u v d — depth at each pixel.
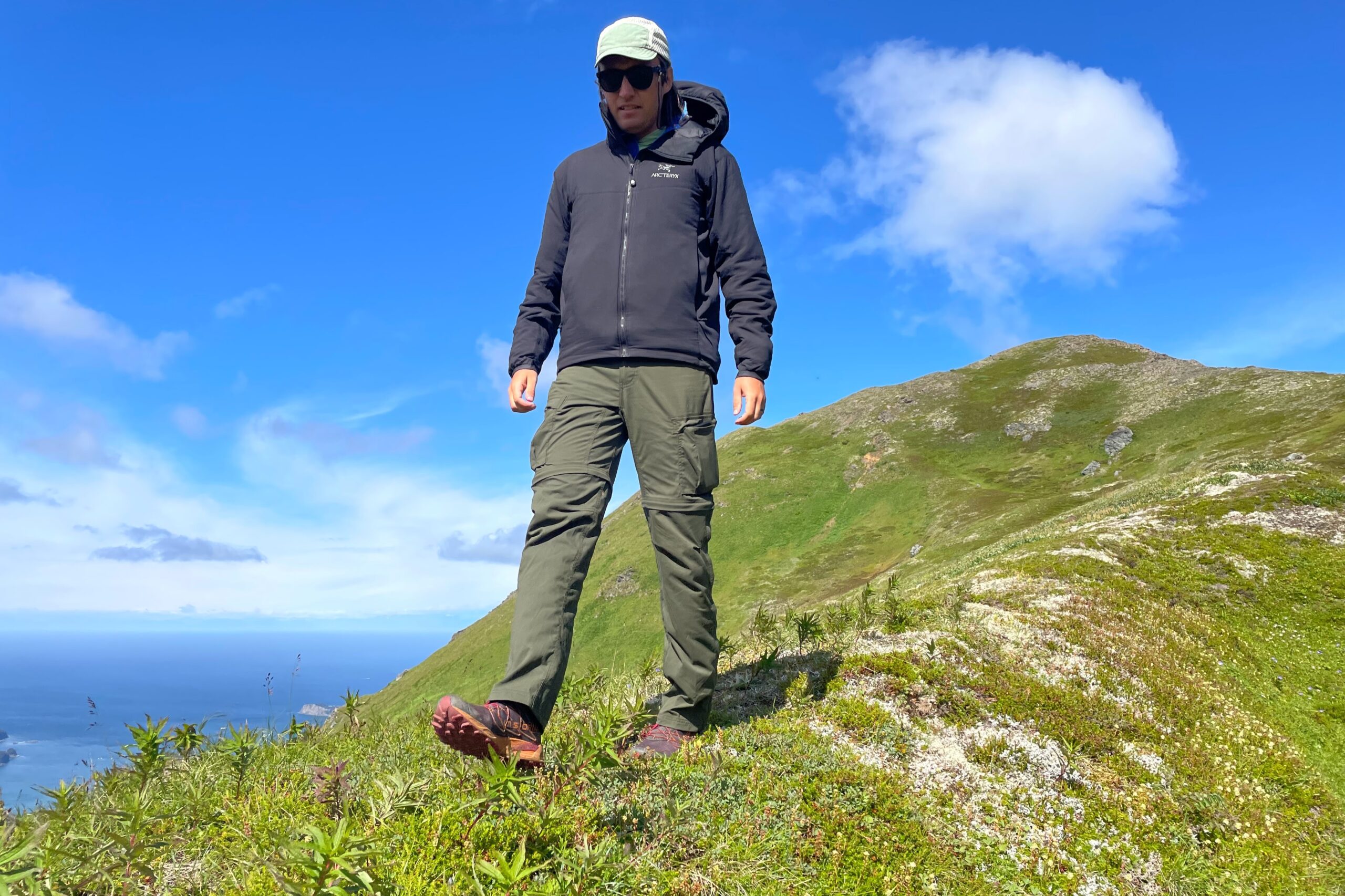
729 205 3.58
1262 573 11.88
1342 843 4.89
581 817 2.54
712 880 2.57
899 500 62.59
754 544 63.78
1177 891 3.78
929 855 3.30
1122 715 5.30
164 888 2.18
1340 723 7.64
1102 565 11.80
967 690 4.97
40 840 1.90
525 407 3.50
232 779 3.04
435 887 2.01
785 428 85.44
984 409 74.25
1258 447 35.03
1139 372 71.56
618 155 3.59
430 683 58.22
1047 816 3.97
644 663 5.14
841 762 3.73
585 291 3.38
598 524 3.09
